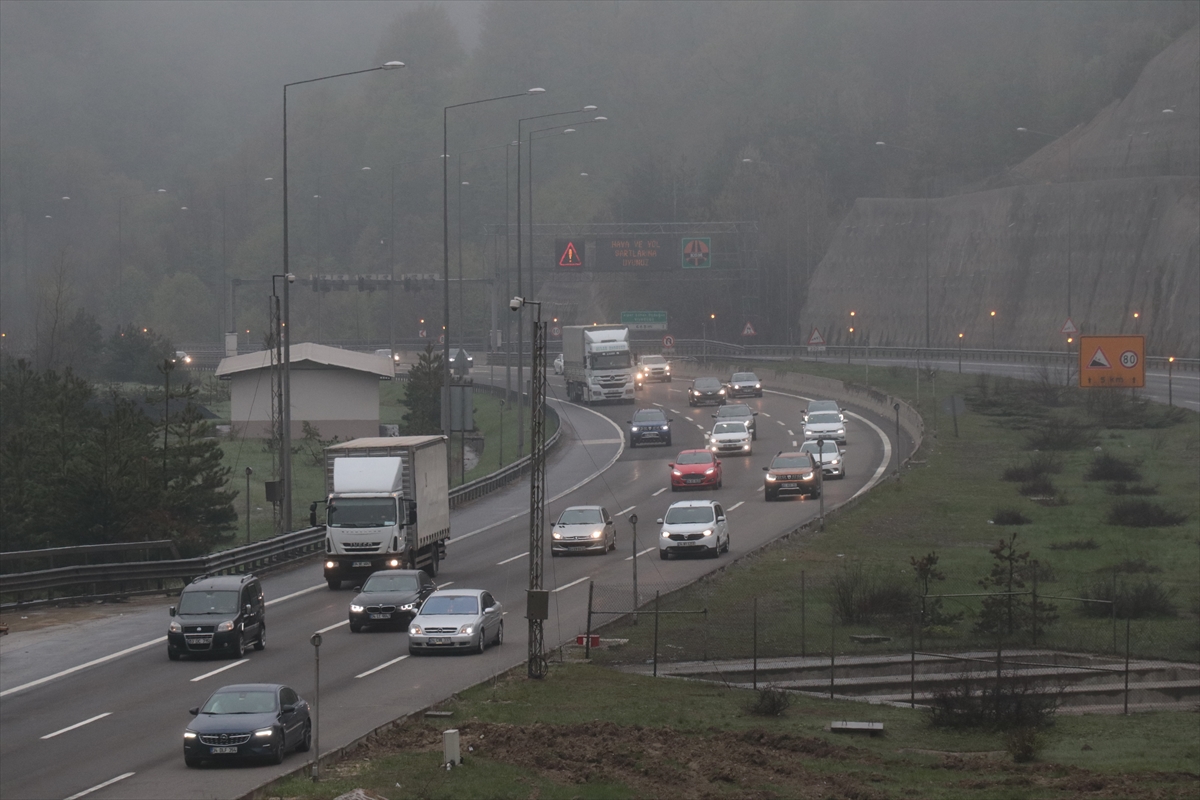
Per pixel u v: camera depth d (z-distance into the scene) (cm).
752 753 6569
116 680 8544
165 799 5603
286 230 14575
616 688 8144
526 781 5972
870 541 13462
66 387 17150
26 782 6066
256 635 9481
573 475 19938
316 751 5928
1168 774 6097
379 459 12356
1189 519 14700
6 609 11581
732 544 13750
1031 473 17325
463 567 13238
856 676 8794
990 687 8075
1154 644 9550
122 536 13700
